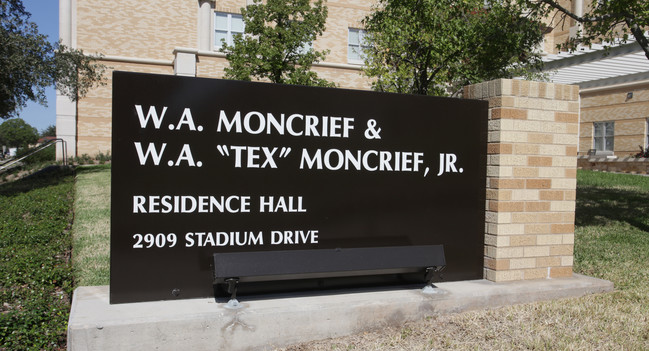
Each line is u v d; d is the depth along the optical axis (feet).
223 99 14.06
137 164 13.38
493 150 17.06
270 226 14.57
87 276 18.98
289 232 14.76
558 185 17.72
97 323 11.85
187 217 13.78
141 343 12.14
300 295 14.62
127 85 13.29
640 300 16.62
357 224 15.56
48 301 16.01
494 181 17.01
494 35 38.34
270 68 49.70
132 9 73.77
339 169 15.37
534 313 15.25
